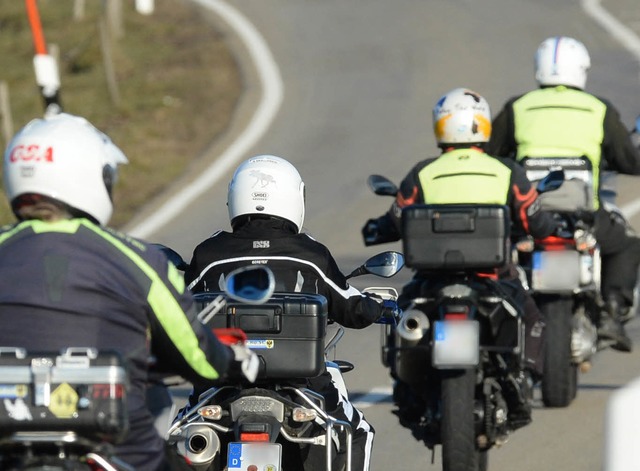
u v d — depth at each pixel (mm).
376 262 20812
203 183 55906
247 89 74938
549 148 30625
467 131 25219
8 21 99188
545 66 31266
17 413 12812
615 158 31203
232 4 100688
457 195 24906
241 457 18312
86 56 82250
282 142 63250
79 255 13906
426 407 23969
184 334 14055
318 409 18688
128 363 13789
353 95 72375
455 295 22812
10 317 13742
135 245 14180
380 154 60344
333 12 96188
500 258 22750
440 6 97125
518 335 23375
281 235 20328
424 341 22875
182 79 77750
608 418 13125
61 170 14094
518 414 24234
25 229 14125
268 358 18781
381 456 26375
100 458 13094
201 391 20062
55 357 13031
